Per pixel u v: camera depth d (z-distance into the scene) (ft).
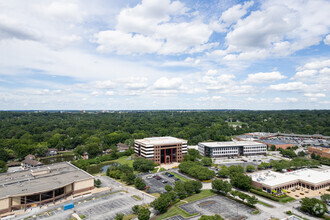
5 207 345.10
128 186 471.62
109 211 347.97
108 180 515.09
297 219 314.96
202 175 487.20
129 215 332.60
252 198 351.25
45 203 380.37
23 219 323.57
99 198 402.52
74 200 395.34
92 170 629.10
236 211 341.82
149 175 539.70
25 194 355.56
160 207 327.67
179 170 594.24
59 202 386.32
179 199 388.16
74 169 515.09
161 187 460.14
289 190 439.22
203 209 349.00
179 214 332.39
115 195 416.46
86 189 436.76
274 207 357.82
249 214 331.57
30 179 436.35
